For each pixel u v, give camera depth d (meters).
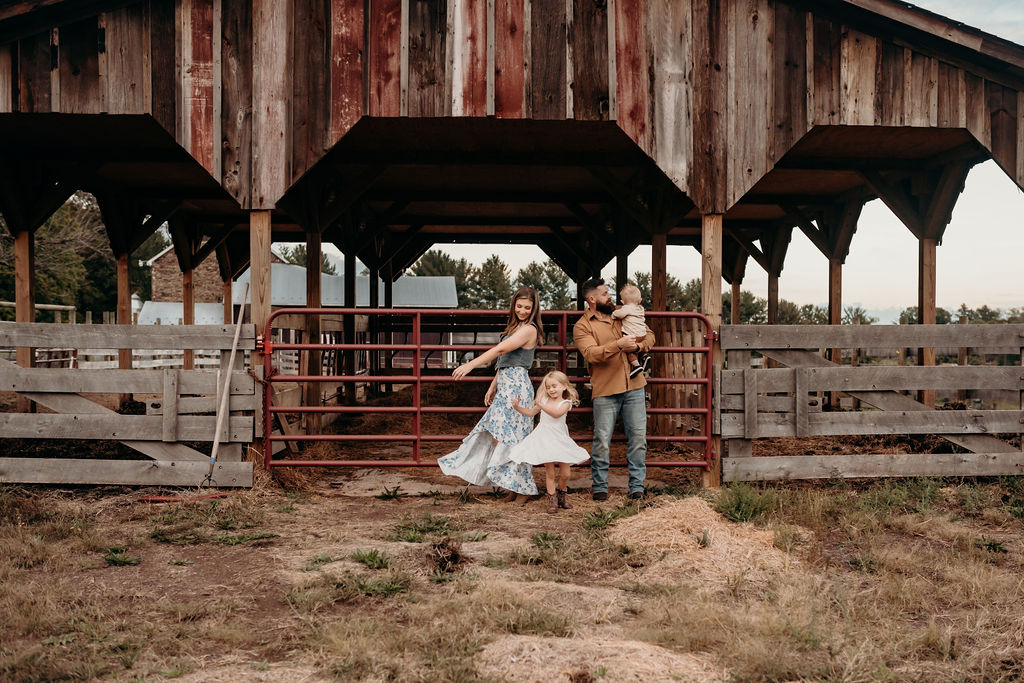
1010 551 4.82
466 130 7.46
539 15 6.48
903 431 6.39
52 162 8.86
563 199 11.60
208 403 6.12
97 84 6.32
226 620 3.45
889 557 4.42
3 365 6.00
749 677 2.85
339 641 3.06
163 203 12.01
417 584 3.94
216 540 4.73
